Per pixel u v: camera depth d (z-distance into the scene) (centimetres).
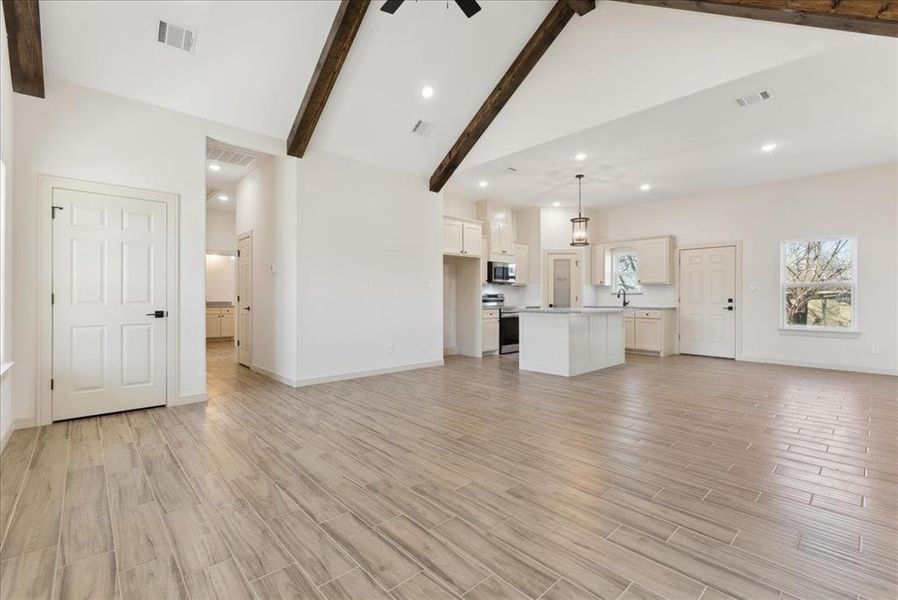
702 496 222
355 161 530
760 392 451
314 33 377
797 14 267
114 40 329
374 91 448
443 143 558
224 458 274
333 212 509
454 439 310
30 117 327
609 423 346
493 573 163
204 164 416
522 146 502
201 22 337
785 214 627
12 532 189
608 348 611
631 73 394
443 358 657
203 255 414
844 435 313
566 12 401
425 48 415
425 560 171
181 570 164
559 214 841
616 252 838
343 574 162
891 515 201
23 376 327
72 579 159
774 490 227
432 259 623
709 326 708
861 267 561
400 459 273
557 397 433
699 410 383
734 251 678
